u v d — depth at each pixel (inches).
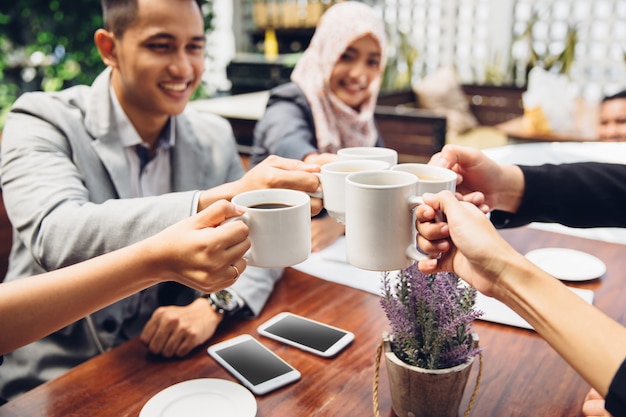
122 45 50.4
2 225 56.6
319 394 33.8
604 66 185.5
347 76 82.0
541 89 149.7
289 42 212.4
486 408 32.1
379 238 27.7
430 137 110.1
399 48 204.1
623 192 42.0
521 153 92.0
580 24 185.8
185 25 50.3
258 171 34.2
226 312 41.9
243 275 45.5
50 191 43.2
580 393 33.4
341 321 42.4
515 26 202.2
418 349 30.0
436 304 29.3
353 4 81.4
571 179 42.1
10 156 47.1
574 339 23.0
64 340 48.4
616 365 22.0
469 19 211.0
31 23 187.6
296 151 67.6
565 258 51.7
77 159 50.1
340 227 60.7
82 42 189.6
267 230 28.7
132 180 55.7
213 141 60.8
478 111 187.5
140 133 55.4
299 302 45.5
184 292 52.2
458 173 40.8
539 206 42.2
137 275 29.9
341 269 51.5
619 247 56.2
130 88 51.8
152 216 36.0
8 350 29.5
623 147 94.6
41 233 40.1
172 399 32.3
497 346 38.4
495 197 41.9
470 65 215.0
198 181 58.3
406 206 27.5
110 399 33.4
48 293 29.3
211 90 231.6
